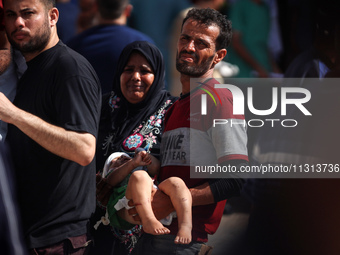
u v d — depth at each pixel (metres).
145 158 11.04
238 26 22.80
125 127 12.51
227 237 16.05
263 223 11.50
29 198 10.44
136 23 20.23
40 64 10.66
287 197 11.08
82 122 10.30
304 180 10.91
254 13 22.84
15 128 10.55
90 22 19.12
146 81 12.66
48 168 10.46
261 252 11.49
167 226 10.70
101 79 15.76
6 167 7.98
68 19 19.48
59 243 10.41
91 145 10.36
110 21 16.17
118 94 12.92
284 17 23.08
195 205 10.48
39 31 10.53
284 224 11.16
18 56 11.64
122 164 11.45
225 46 11.11
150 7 20.17
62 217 10.43
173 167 10.80
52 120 10.57
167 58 20.27
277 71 23.08
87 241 10.74
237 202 17.84
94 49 15.88
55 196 10.42
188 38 10.91
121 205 10.85
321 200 10.80
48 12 10.69
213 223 10.87
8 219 7.67
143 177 10.62
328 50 11.92
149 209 10.38
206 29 10.86
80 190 10.64
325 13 11.80
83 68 10.62
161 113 12.59
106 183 11.41
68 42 16.28
